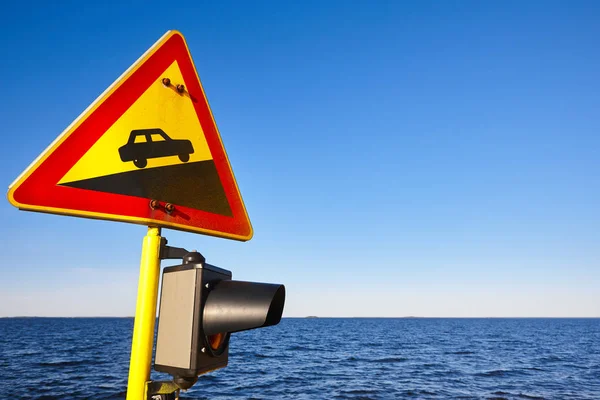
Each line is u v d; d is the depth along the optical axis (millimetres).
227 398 16000
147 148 1435
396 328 102500
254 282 1375
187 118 1570
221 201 1638
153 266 1376
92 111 1326
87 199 1276
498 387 18891
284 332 80062
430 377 21875
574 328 103500
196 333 1261
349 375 22391
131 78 1428
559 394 17328
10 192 1163
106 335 61375
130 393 1269
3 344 41250
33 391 16453
